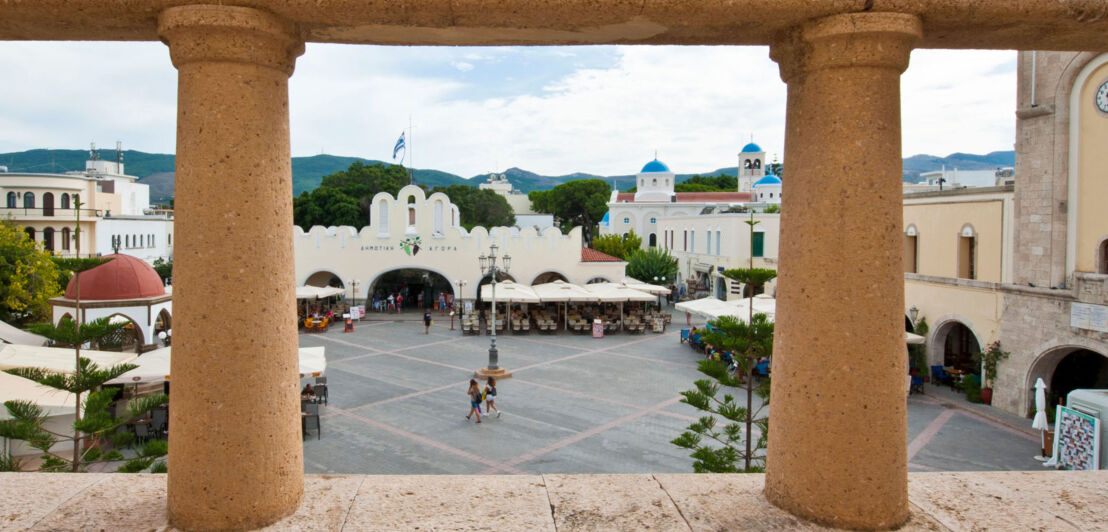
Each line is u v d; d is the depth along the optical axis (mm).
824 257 4086
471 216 79250
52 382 9008
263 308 3988
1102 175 16500
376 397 20547
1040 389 16172
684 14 3896
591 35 4281
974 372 21828
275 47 3922
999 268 19969
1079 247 17047
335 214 60594
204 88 3816
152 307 23078
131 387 17906
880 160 4020
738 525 4211
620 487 4785
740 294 40156
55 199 44406
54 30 4121
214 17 3693
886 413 4125
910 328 24156
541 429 17281
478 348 29219
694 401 10523
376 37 4297
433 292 45594
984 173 52469
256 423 4004
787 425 4344
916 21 3941
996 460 15156
